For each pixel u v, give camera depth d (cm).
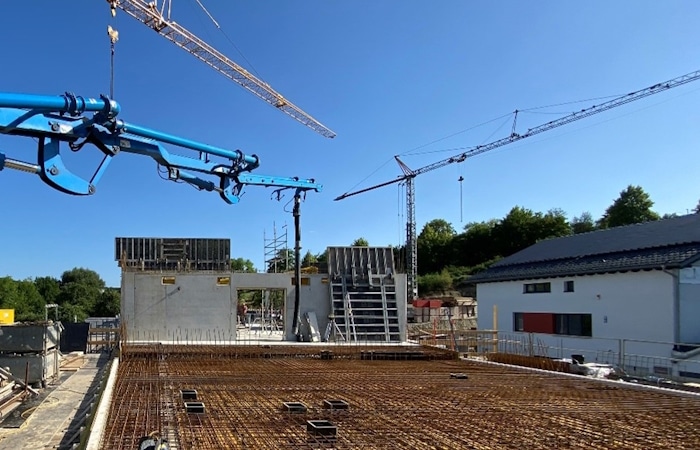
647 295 1614
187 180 1296
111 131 972
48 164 863
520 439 551
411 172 5862
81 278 8069
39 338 1148
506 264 2488
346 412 653
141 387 801
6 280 5391
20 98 781
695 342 1514
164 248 1900
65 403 1001
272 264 2514
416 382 912
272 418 607
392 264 1998
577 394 823
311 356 1313
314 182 1780
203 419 598
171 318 1770
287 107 3631
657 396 812
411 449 509
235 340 1788
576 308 1894
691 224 1825
